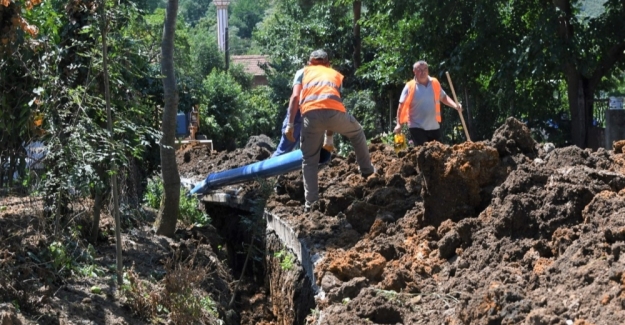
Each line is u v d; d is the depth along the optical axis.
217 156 15.43
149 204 12.38
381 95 28.45
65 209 8.66
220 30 63.47
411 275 6.28
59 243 7.64
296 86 9.41
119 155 7.77
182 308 7.58
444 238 6.71
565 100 21.39
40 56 8.17
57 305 6.98
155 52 10.18
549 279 5.22
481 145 7.49
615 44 17.75
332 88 9.17
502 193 6.64
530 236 6.15
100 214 10.03
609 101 18.47
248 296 10.48
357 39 31.09
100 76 8.61
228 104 34.81
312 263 7.63
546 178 6.52
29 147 8.30
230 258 11.80
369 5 21.39
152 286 8.09
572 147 7.64
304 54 33.91
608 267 4.90
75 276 7.86
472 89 20.66
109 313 7.20
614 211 5.66
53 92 7.89
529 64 17.30
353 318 5.65
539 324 4.51
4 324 5.68
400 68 20.41
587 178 6.43
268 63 41.72
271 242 10.09
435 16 19.06
